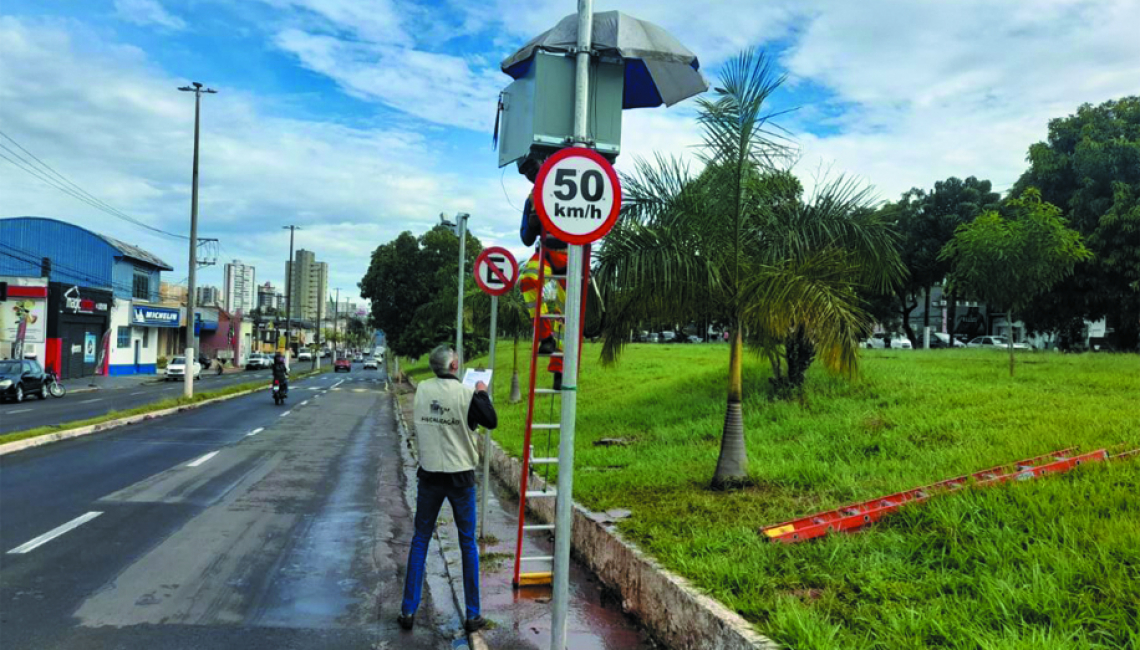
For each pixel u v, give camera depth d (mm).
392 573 6355
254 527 7809
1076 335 34281
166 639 4684
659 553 5266
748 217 8195
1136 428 7414
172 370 46812
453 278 40094
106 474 10836
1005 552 4438
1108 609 3592
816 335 7363
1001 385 11539
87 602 5324
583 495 7520
